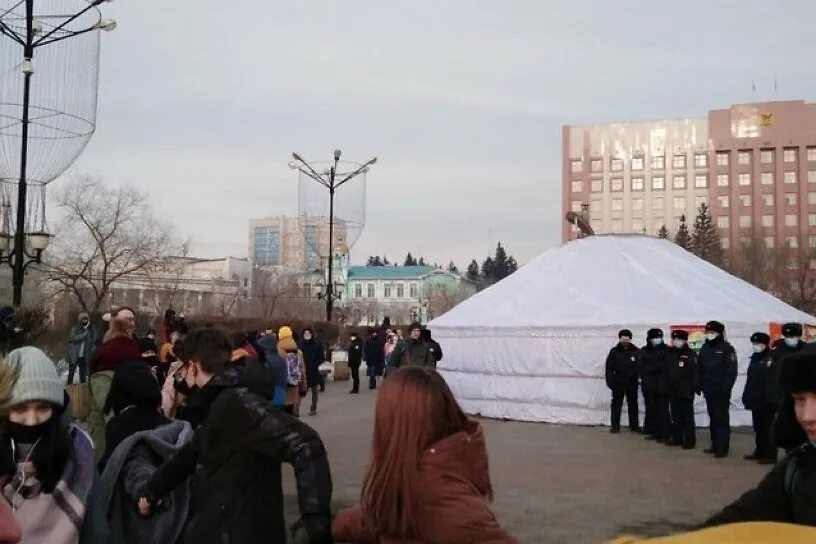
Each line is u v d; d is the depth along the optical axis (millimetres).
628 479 10297
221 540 3449
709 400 12336
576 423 16469
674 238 89875
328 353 34219
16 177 10039
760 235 85625
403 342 16219
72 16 9609
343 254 27781
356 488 9562
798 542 1995
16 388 3232
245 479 3518
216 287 73375
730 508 2770
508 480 10203
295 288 61312
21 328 12234
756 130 95625
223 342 4086
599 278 18531
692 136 99750
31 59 9492
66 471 3389
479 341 18078
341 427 15539
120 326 6895
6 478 3121
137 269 42094
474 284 126000
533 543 7168
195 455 3762
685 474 10648
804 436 2754
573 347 16594
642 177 101375
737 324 16375
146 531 4012
